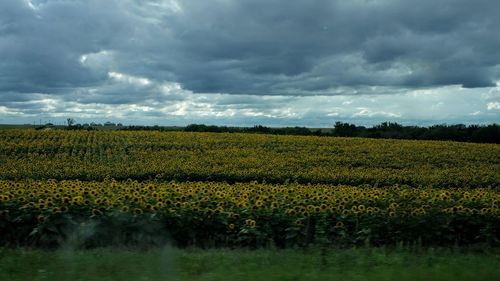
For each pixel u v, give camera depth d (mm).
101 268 7863
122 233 11172
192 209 11750
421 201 13625
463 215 12086
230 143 47344
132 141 48156
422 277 7090
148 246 10711
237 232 11641
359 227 11781
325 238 11281
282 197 14352
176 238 11539
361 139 52500
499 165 38812
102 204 11727
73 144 46031
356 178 30938
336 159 38594
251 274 7281
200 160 37000
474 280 7059
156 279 7145
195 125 73688
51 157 40188
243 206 12320
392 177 31312
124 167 33156
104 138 50656
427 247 11234
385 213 11953
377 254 9086
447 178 32000
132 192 14070
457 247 11117
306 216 11844
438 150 44906
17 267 7965
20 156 40344
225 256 9055
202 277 7219
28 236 11133
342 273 7430
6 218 11086
